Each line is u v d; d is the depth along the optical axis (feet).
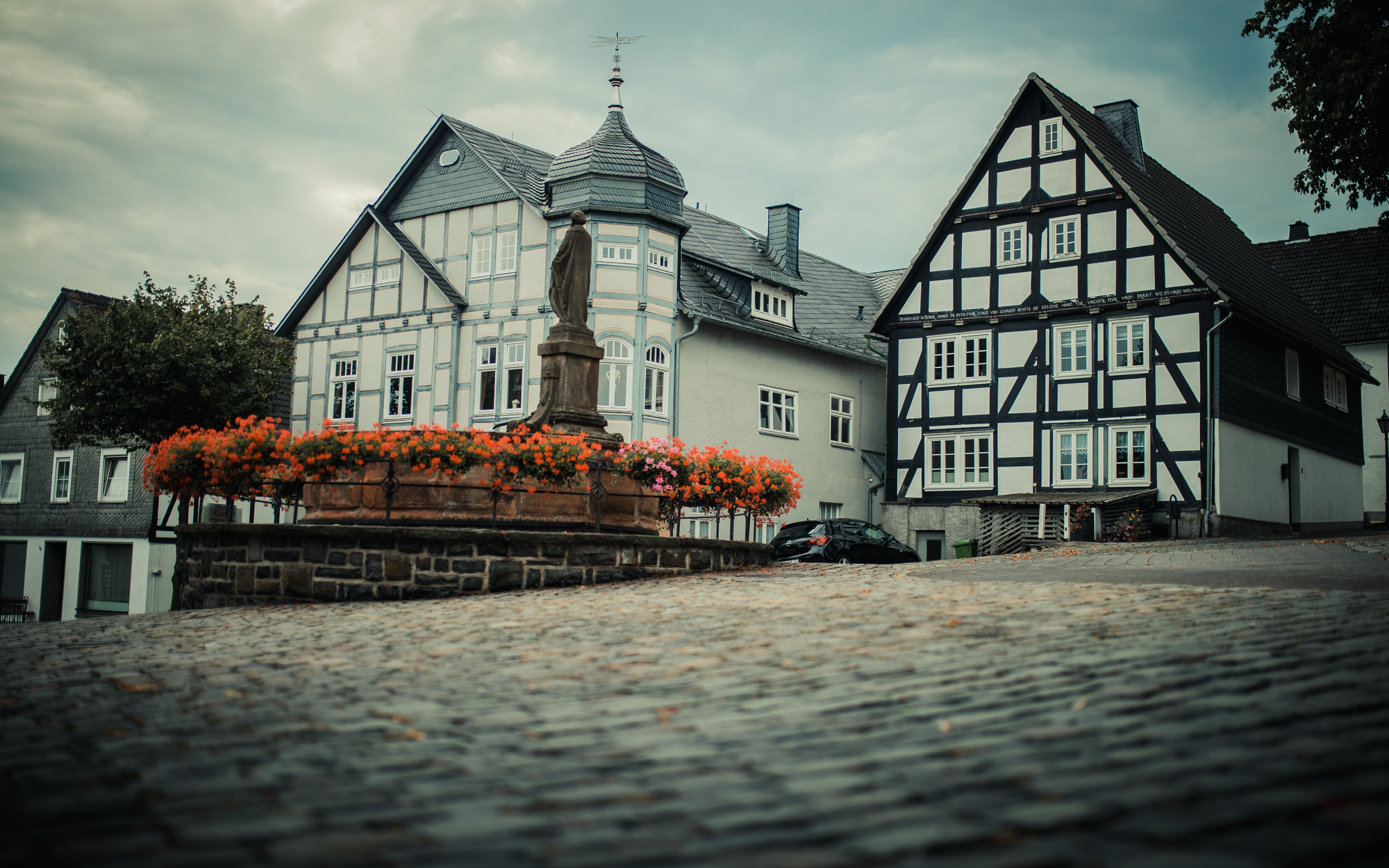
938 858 8.51
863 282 130.11
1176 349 86.89
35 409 119.24
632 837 9.46
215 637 26.78
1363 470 124.06
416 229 96.22
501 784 11.53
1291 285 134.21
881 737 12.73
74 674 21.13
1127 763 10.94
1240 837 8.57
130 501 108.47
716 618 25.29
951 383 96.94
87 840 9.95
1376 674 14.80
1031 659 17.43
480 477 39.63
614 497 42.57
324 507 40.73
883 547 78.13
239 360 85.15
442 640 23.82
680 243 88.33
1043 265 92.89
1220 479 85.30
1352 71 69.97
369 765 12.66
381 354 96.02
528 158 97.04
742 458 45.34
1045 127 93.04
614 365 83.97
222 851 9.45
